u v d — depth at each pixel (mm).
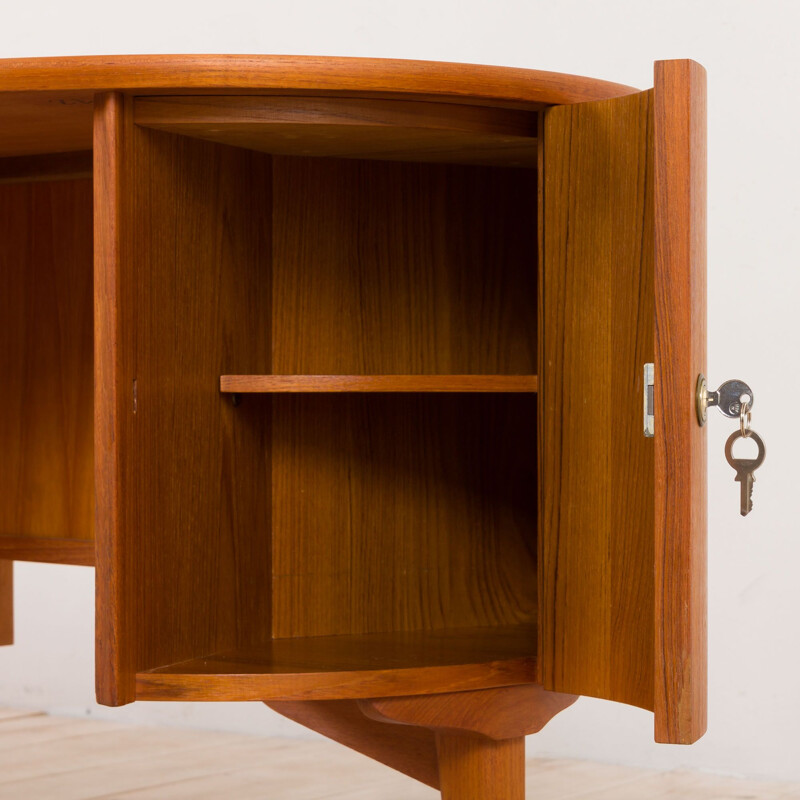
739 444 2752
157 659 1455
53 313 1877
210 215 1565
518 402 1864
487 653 1594
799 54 2670
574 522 1423
